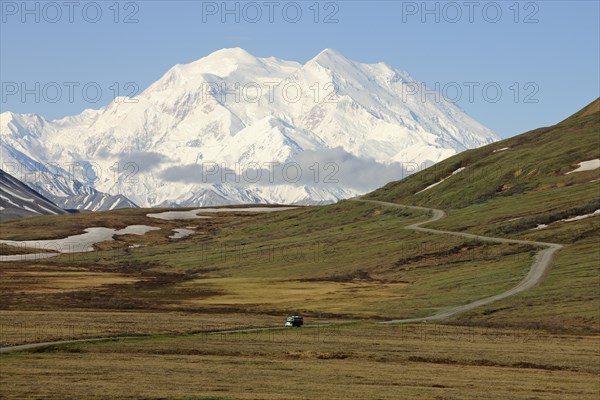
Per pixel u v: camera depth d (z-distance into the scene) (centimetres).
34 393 13788
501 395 14825
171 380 15500
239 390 14550
